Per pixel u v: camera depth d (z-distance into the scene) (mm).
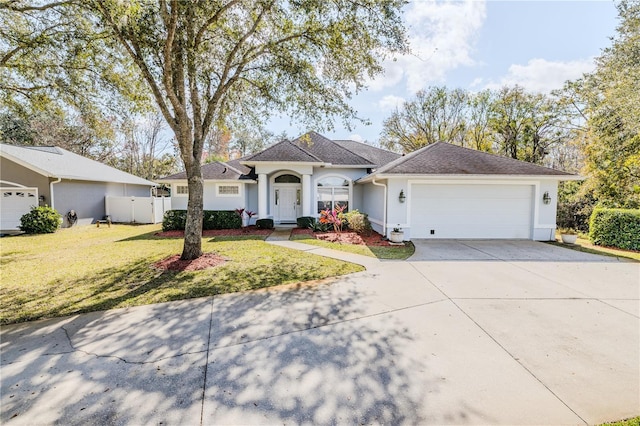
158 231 16188
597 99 16172
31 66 8359
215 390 3180
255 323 4828
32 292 6328
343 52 8789
